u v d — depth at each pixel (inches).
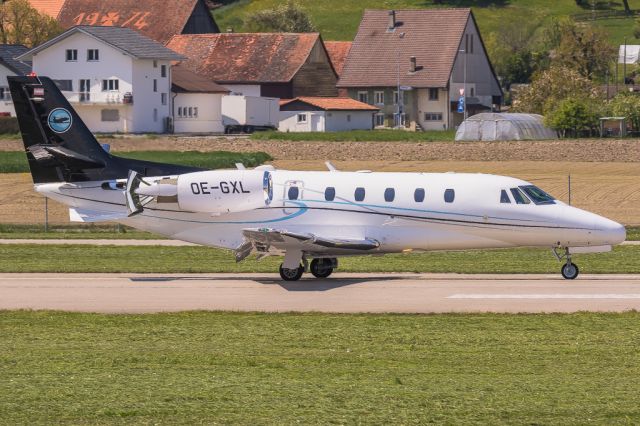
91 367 3102.9
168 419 2586.1
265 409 2662.4
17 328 3659.0
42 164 4980.3
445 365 3127.5
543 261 5354.3
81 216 4987.7
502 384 2901.1
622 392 2812.5
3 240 6407.5
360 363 3149.6
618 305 4015.8
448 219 4704.7
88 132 5019.7
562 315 3809.1
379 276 4854.8
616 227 4687.5
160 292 4392.2
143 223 4891.7
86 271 5002.5
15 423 2554.1
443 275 4879.4
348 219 4736.7
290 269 4665.4
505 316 3806.6
